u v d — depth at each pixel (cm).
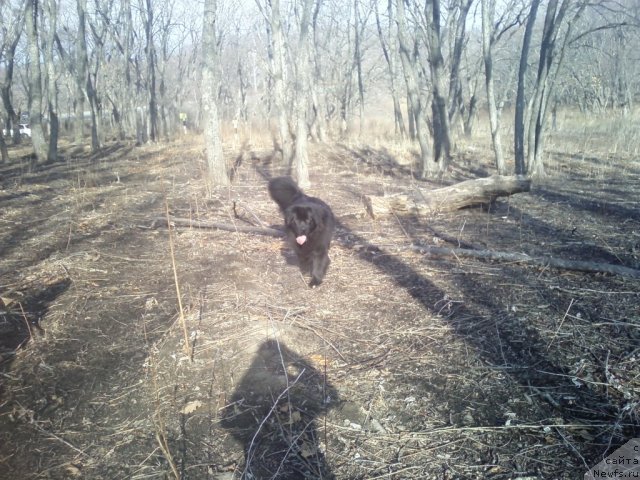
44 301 499
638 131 1839
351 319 443
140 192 1090
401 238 686
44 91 3033
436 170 1360
